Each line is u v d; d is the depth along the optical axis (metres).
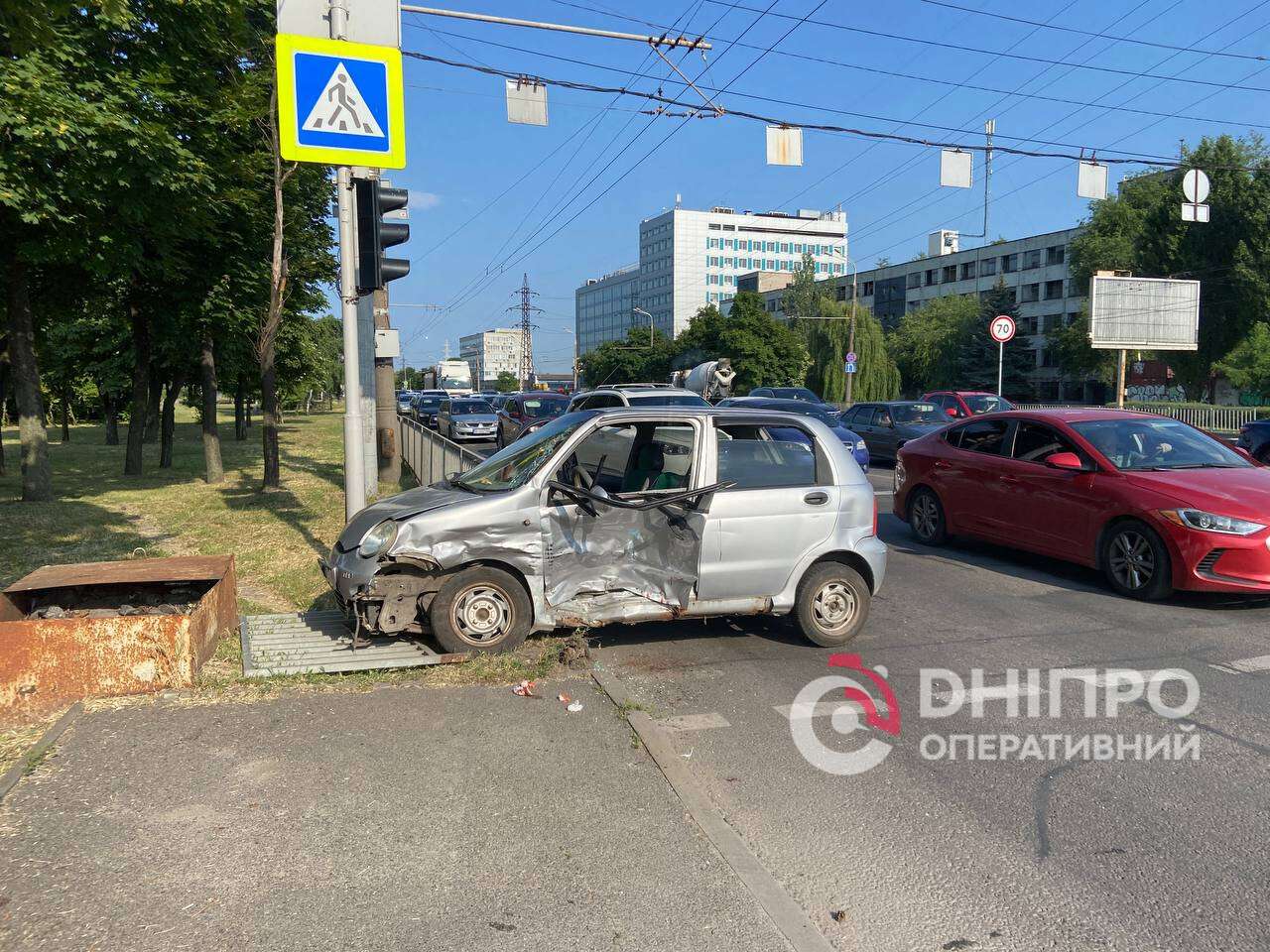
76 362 31.11
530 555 5.50
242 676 5.09
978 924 2.94
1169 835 3.55
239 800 3.71
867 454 16.30
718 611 5.84
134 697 4.82
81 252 11.13
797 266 94.88
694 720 4.71
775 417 6.18
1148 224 52.34
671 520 5.72
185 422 58.81
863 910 3.02
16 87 9.08
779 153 13.93
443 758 4.15
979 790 3.93
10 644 4.69
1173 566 7.11
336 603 6.36
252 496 14.64
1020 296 80.69
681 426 5.98
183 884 3.08
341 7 6.94
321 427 46.69
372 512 5.80
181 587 6.20
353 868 3.20
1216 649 6.05
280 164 11.40
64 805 3.64
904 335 74.88
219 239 14.07
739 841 3.42
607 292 171.88
